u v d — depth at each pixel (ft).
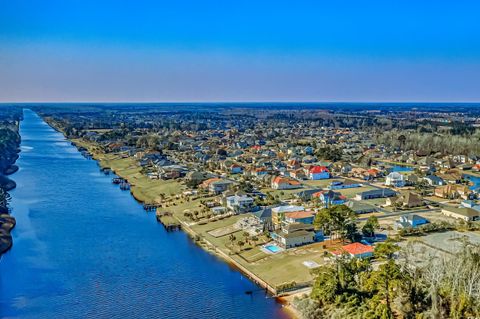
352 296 224.33
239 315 238.07
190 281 279.69
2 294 263.08
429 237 339.16
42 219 412.36
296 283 266.98
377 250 285.43
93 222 406.00
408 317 207.92
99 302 253.24
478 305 205.36
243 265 301.63
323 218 337.31
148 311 242.99
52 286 273.33
